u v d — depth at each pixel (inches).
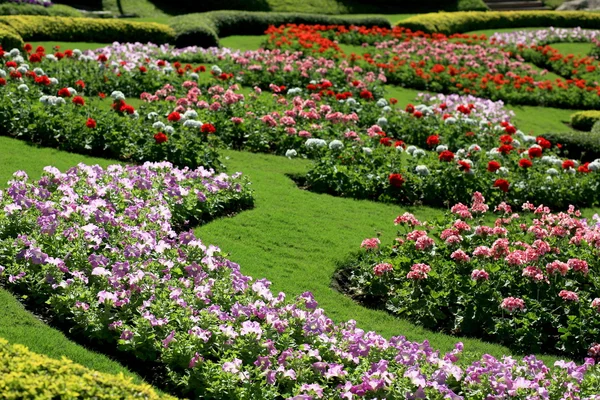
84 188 320.2
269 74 645.3
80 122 425.1
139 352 230.7
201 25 790.5
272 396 214.7
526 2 1333.7
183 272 276.1
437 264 302.7
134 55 633.6
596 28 1153.4
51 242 274.7
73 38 752.3
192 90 508.1
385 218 384.8
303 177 432.5
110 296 242.1
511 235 338.6
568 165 440.1
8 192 300.7
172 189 340.2
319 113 507.5
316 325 244.4
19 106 444.8
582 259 317.4
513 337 275.9
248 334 230.4
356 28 896.3
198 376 220.1
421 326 281.7
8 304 249.3
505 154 453.1
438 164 429.1
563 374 228.5
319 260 324.5
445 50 816.3
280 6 1123.3
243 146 472.7
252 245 330.6
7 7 816.3
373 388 214.4
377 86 649.0
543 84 720.3
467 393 221.6
